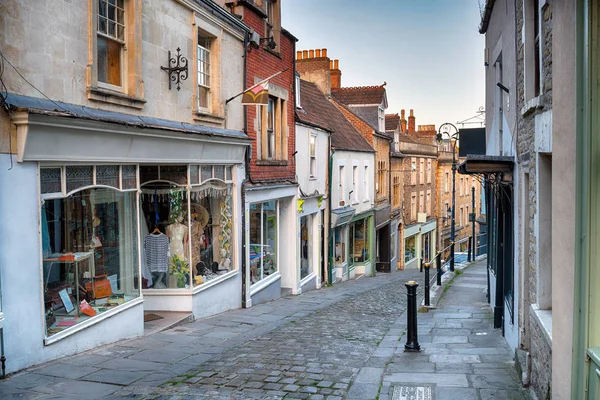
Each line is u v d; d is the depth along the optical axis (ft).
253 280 47.50
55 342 23.97
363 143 89.10
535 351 20.06
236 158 43.27
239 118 44.34
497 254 34.14
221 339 31.07
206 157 38.11
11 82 21.58
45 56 23.31
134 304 30.32
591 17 12.07
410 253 120.98
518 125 26.20
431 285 56.13
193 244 37.37
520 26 25.39
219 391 21.26
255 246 48.26
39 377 21.63
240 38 44.09
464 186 161.07
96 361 24.70
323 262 69.36
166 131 31.50
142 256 36.58
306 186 61.87
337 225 73.67
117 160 28.30
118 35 29.12
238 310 42.98
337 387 21.93
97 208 27.53
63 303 24.97
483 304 45.32
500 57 36.65
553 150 14.51
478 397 20.35
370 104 99.50
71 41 24.90
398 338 31.89
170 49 33.94
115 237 29.09
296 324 37.11
